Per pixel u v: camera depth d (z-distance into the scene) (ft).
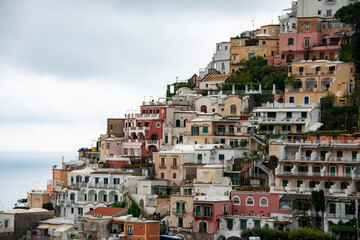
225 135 607.78
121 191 577.02
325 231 467.11
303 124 582.35
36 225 560.61
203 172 551.59
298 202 482.28
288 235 458.91
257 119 608.19
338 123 592.60
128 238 503.20
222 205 503.61
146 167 601.62
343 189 486.38
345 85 620.49
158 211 545.44
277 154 518.78
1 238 532.32
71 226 538.88
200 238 500.74
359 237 453.58
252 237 457.68
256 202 503.20
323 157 507.71
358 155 490.90
